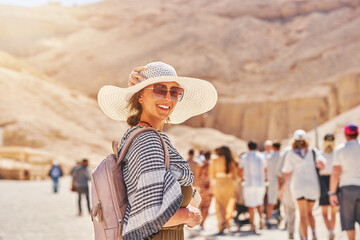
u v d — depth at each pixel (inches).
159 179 91.7
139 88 105.0
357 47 4911.4
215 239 394.3
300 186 345.4
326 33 5310.0
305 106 4296.3
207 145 3442.4
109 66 5324.8
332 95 3346.5
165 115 108.3
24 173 1792.6
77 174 602.2
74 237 428.1
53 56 5757.9
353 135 290.7
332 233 359.6
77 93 3885.3
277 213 504.1
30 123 3004.4
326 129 1648.6
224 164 434.3
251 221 441.4
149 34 5940.0
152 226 88.8
